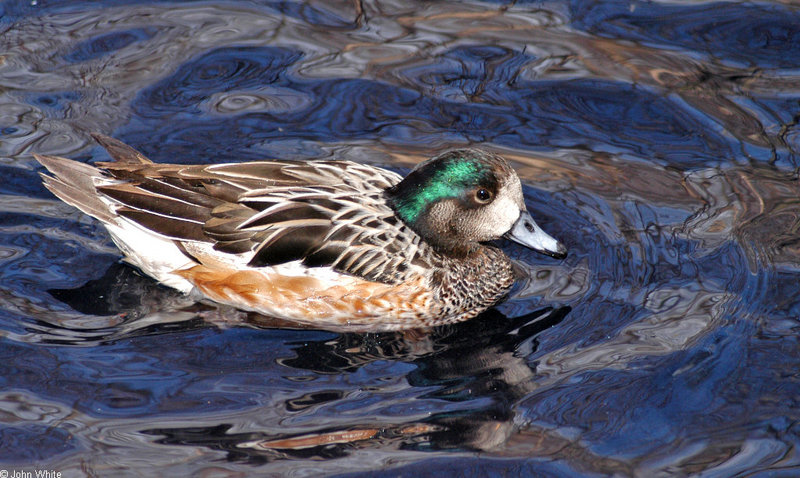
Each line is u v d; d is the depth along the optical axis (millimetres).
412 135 14242
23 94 14547
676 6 17000
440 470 9070
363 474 9008
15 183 13125
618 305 11430
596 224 12727
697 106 14656
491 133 14312
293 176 11883
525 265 12562
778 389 10031
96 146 13625
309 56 15758
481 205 11625
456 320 11789
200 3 16938
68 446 9328
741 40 16031
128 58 15438
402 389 10281
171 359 10688
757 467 9047
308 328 11539
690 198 13070
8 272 11797
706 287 11578
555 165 13742
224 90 14961
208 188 11688
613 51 15852
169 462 9148
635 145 14102
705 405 9852
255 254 11391
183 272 11758
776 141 13969
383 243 11523
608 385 10172
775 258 11914
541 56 15766
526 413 9844
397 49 15969
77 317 11227
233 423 9688
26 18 16188
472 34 16359
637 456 9234
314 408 9938
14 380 10164
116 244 12172
